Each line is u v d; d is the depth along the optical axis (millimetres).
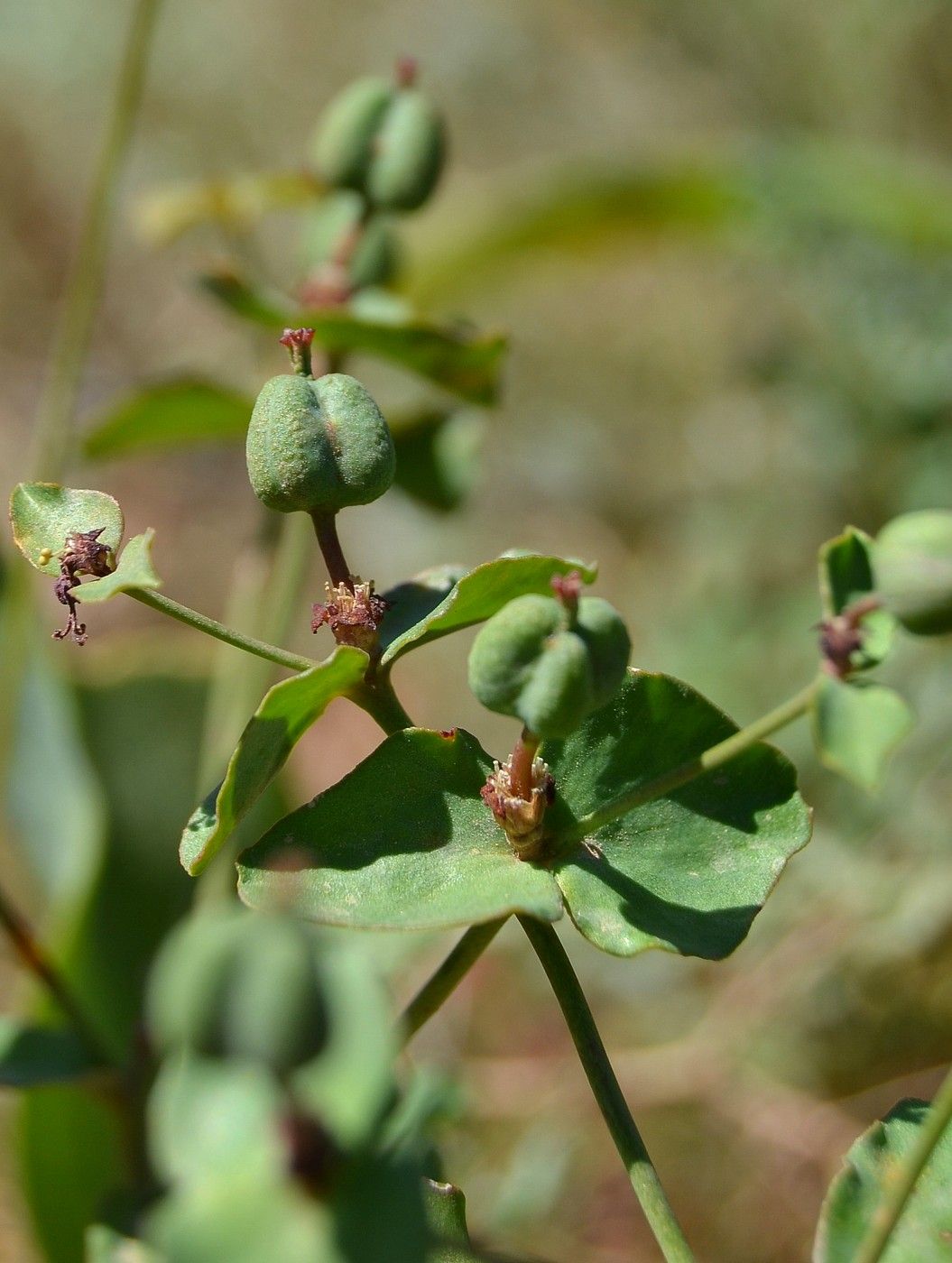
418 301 228
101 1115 122
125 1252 89
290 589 126
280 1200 73
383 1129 74
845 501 193
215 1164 73
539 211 223
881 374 189
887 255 196
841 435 192
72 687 140
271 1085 73
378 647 91
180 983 72
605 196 219
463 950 92
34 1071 104
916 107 229
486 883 88
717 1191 134
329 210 128
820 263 202
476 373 124
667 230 222
